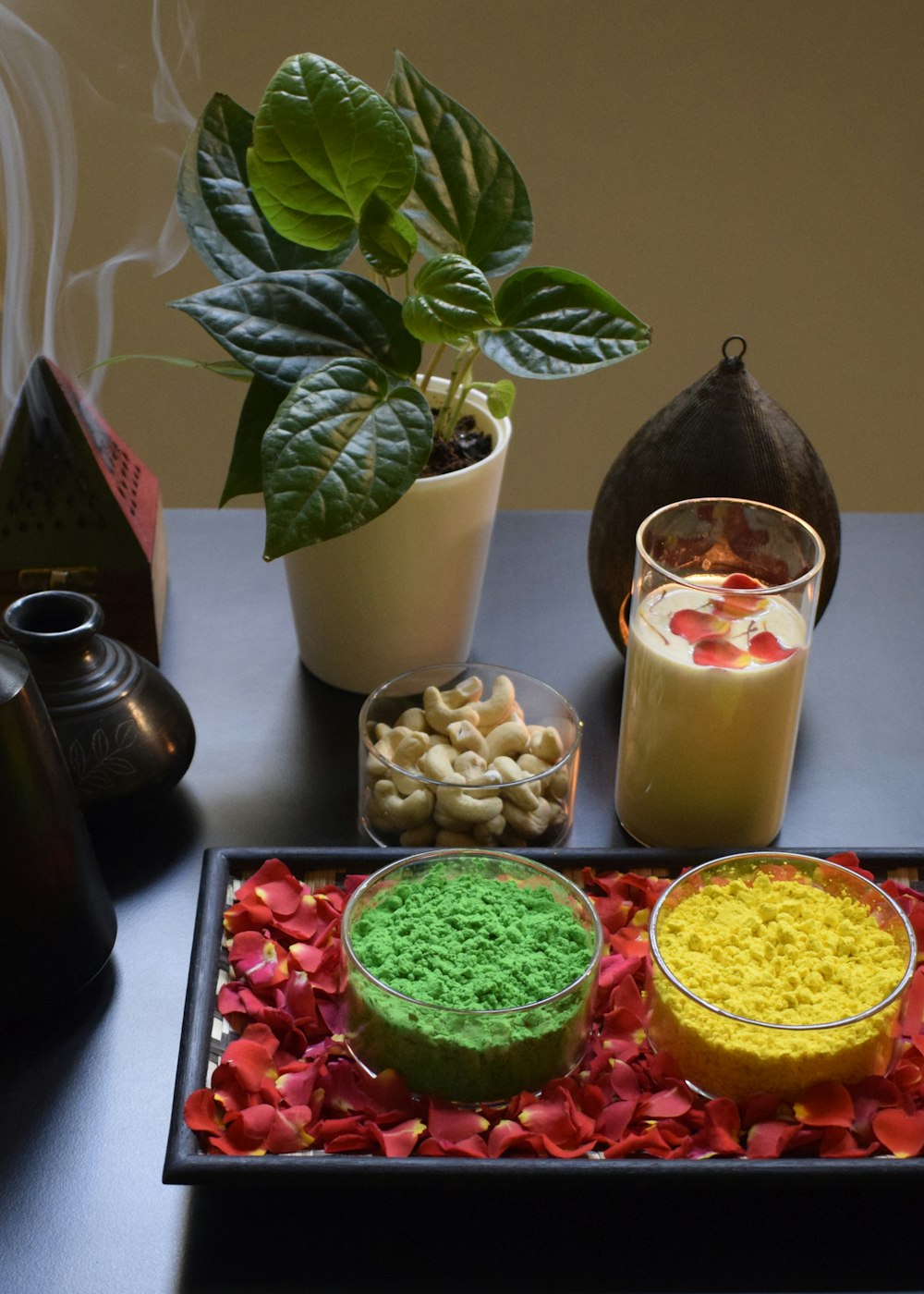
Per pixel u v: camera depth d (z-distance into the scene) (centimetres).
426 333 74
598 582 84
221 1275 54
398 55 80
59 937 61
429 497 77
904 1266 55
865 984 59
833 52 144
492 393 84
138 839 76
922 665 92
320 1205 56
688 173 151
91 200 150
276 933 68
